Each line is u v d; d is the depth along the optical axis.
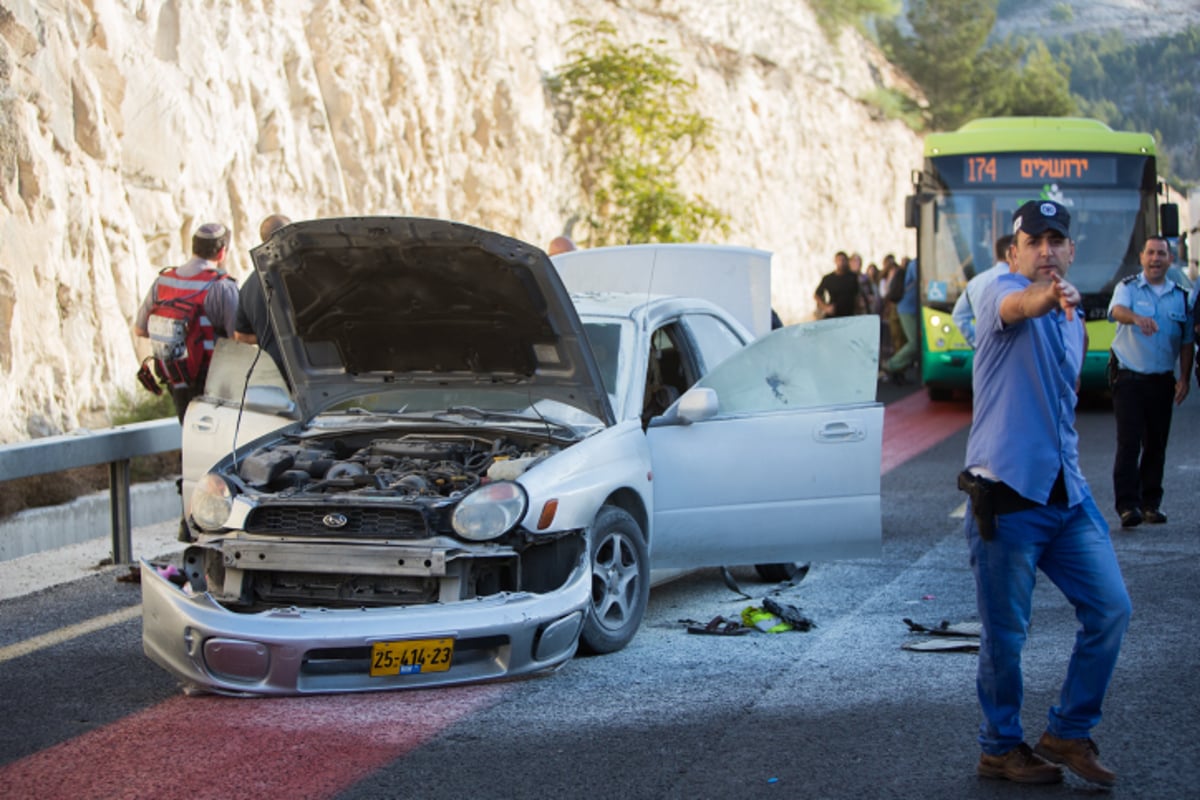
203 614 5.96
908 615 7.46
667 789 4.86
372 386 7.54
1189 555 8.82
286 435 7.45
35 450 8.58
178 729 5.69
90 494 10.41
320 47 20.27
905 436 15.92
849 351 7.65
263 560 6.32
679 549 7.36
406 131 21.67
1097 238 18.42
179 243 15.64
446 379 7.42
